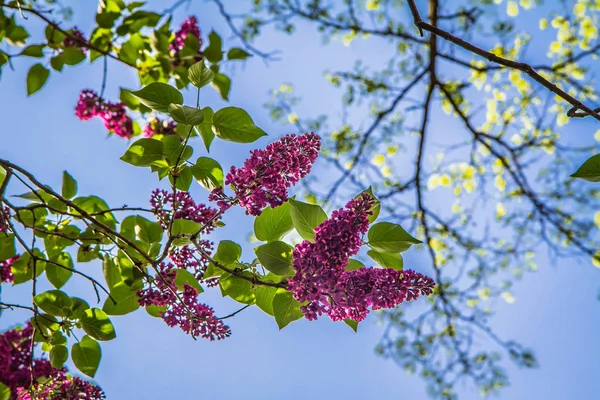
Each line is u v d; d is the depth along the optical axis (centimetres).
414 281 140
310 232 141
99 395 164
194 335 149
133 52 190
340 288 138
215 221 151
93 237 157
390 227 140
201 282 153
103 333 154
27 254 161
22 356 170
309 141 143
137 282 154
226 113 144
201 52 195
